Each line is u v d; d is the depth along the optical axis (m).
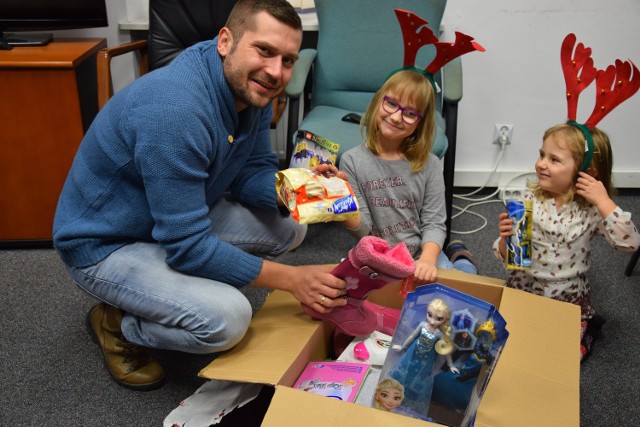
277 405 0.84
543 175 1.37
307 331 1.11
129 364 1.31
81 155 1.17
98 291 1.20
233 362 1.01
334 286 1.08
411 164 1.49
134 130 1.03
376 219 1.53
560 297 1.43
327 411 0.83
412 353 0.93
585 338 1.47
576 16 2.15
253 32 1.03
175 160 1.02
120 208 1.15
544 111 2.31
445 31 2.22
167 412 1.25
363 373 1.06
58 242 1.16
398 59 1.98
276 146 2.52
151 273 1.15
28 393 1.29
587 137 1.30
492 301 1.20
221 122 1.11
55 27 1.92
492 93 2.30
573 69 1.32
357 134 1.78
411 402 0.94
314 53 2.04
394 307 1.33
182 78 1.05
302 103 2.40
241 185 1.43
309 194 1.08
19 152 1.78
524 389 0.94
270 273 1.14
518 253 1.29
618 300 1.71
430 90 1.41
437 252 1.43
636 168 2.38
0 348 1.43
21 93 1.70
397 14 1.38
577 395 0.93
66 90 1.72
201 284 1.13
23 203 1.84
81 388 1.31
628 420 1.26
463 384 0.90
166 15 2.00
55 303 1.62
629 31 2.16
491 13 2.17
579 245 1.40
